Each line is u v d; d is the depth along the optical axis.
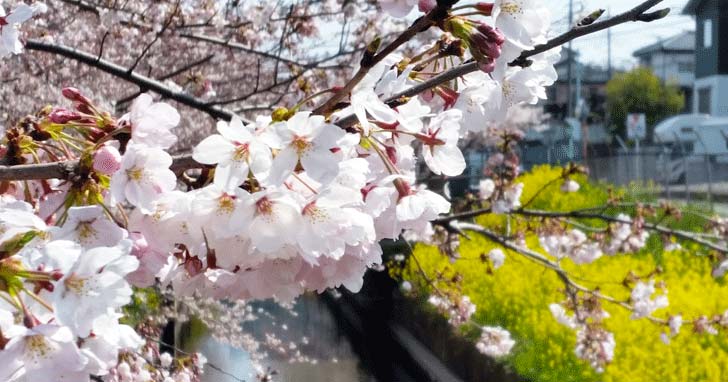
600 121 44.78
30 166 1.39
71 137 1.54
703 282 11.29
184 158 1.48
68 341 1.05
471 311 6.77
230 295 1.55
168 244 1.38
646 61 50.41
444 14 1.35
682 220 14.83
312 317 17.00
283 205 1.33
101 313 1.08
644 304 6.05
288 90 5.86
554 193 19.34
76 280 1.09
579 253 7.48
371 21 6.80
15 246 1.18
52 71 6.58
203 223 1.35
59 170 1.38
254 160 1.29
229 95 7.70
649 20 1.52
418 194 1.50
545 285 11.13
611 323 8.75
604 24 1.55
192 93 6.24
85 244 1.26
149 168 1.34
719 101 39.41
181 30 6.61
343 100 1.52
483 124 1.71
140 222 1.37
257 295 1.52
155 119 1.40
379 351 14.36
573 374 8.09
